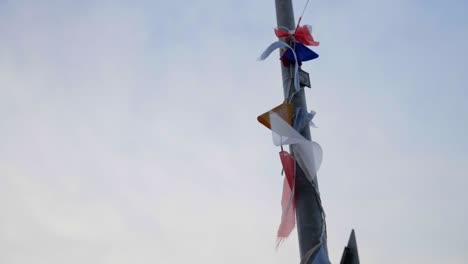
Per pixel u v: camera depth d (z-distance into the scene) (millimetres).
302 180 4250
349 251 3715
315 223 4098
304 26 5078
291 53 4875
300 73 4801
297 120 4492
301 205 4176
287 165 4293
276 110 4414
